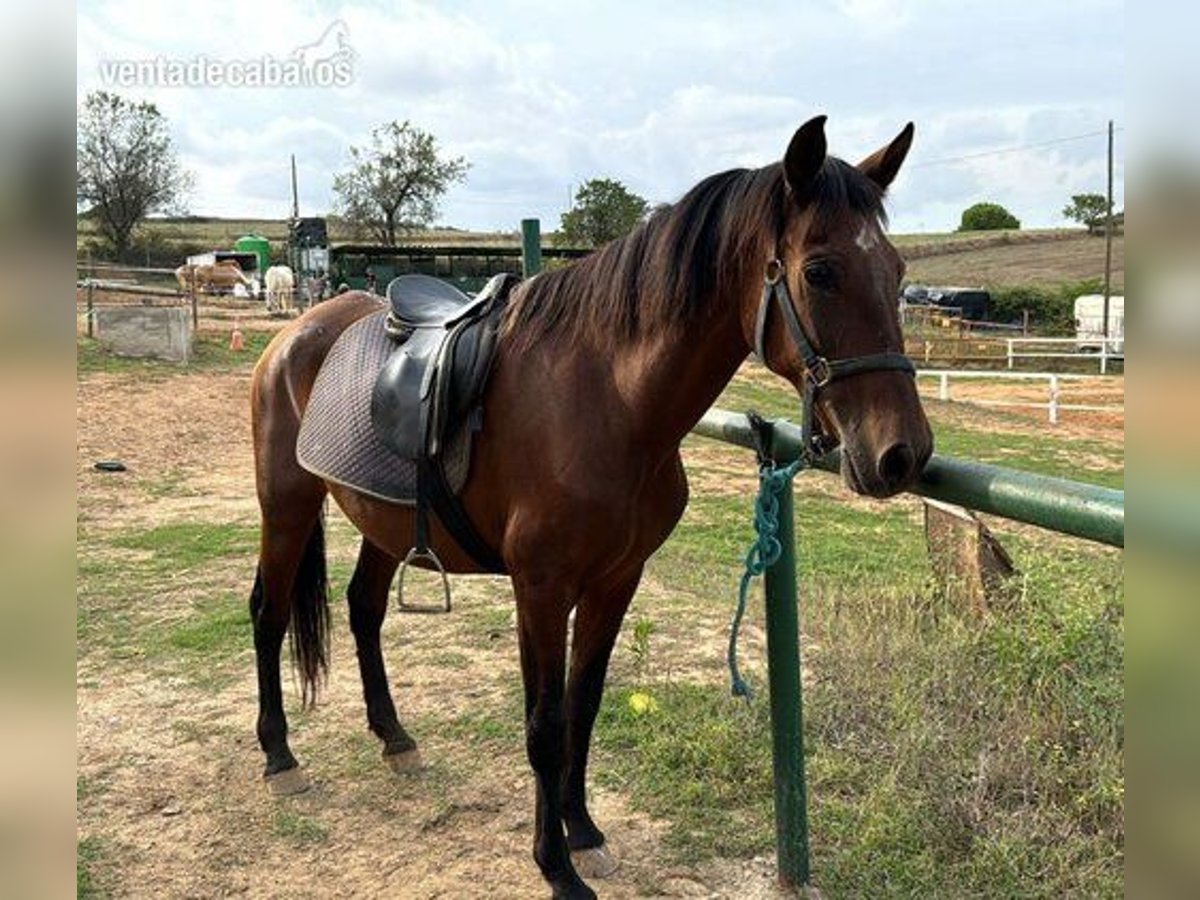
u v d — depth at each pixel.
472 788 3.10
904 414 1.80
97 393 12.02
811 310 1.88
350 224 42.47
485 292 2.65
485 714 3.64
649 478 2.34
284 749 3.13
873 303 1.84
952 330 30.14
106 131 38.00
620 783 3.06
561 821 2.46
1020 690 3.15
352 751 3.36
